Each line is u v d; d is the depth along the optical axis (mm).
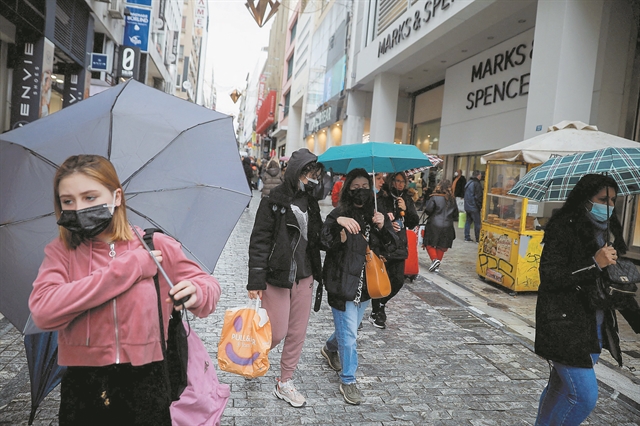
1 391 3205
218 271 7402
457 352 4535
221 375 3719
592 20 8609
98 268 1523
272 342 3203
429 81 20656
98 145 1804
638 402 3594
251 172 18438
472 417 3293
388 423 3143
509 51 13992
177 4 37250
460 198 15602
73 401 1549
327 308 5801
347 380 3395
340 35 26141
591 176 2520
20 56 9617
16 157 1693
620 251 2568
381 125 19750
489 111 15000
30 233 1710
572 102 8695
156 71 27688
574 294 2455
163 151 1916
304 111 38562
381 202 4430
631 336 5246
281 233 3057
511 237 6965
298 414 3178
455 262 9367
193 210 1993
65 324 1454
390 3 17844
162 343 1592
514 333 5168
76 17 12281
